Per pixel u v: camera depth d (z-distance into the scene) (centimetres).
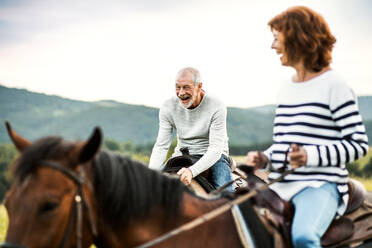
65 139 204
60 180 185
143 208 212
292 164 225
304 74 243
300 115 237
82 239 196
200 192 302
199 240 221
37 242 178
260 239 228
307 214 229
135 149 5575
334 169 238
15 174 185
